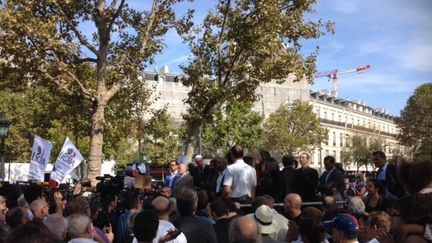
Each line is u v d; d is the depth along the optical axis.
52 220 5.83
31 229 2.65
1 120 18.25
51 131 34.91
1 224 5.91
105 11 16.55
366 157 81.00
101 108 16.55
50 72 15.55
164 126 39.66
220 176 10.25
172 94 74.69
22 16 14.42
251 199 9.29
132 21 17.66
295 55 16.97
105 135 26.08
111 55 18.02
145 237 5.29
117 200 8.98
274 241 6.23
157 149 40.28
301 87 79.44
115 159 46.50
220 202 7.09
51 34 15.01
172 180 12.67
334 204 8.41
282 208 9.68
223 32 16.75
